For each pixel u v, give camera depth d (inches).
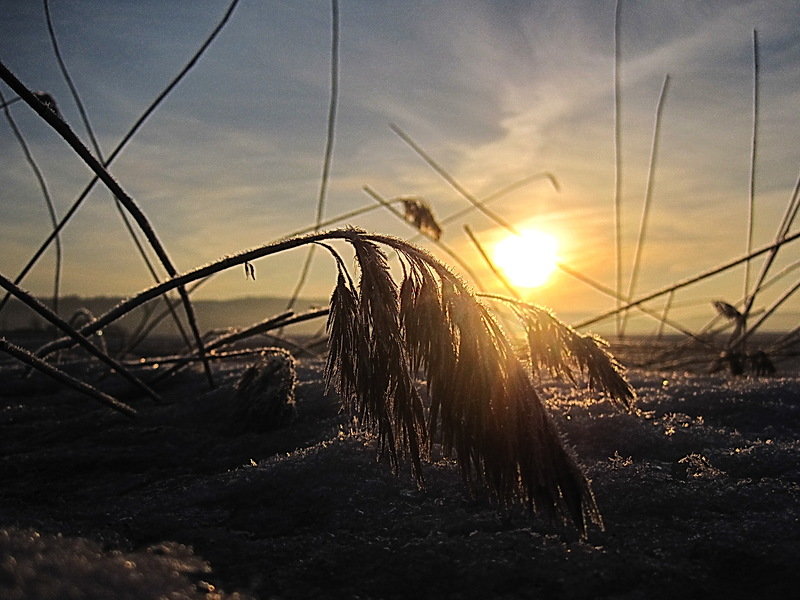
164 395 42.3
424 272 19.8
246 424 32.4
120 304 31.2
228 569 17.0
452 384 18.8
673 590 15.5
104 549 17.8
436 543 17.9
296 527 20.1
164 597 14.5
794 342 59.8
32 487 25.2
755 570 16.3
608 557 16.9
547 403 31.4
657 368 60.7
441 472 23.3
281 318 40.3
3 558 14.8
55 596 13.4
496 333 19.1
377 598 15.6
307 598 15.6
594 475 22.4
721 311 59.1
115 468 27.6
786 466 23.2
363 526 19.7
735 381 38.6
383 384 19.2
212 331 52.6
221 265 25.3
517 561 16.7
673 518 19.3
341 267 20.6
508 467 18.2
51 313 31.2
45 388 45.1
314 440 29.2
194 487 23.6
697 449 25.5
